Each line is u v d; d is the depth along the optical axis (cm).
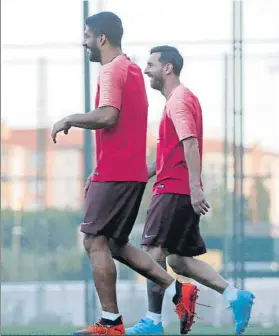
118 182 1544
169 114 1769
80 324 3703
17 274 4081
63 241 4112
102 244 1554
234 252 3406
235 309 1769
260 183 3875
